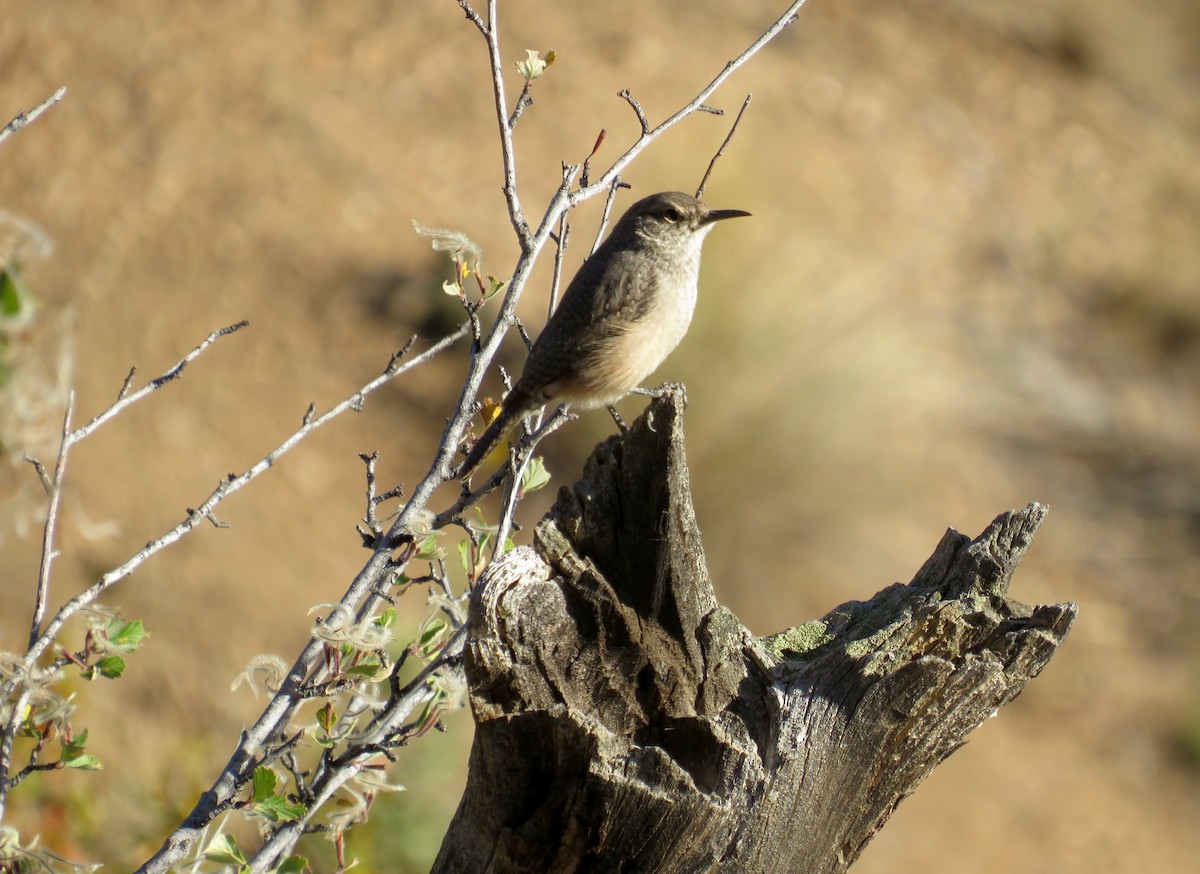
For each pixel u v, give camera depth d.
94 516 13.10
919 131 20.78
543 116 18.83
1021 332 18.70
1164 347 19.70
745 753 4.12
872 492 15.24
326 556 13.70
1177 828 13.76
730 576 14.55
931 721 4.25
